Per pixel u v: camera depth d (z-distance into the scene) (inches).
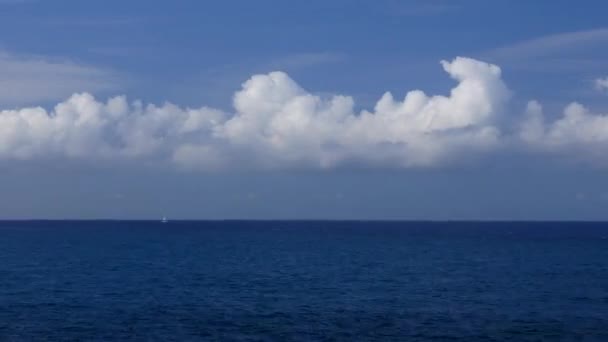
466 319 2066.9
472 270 3678.6
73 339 1753.2
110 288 2765.7
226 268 3759.8
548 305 2351.1
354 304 2359.7
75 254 4832.7
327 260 4399.6
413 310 2231.8
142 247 5890.8
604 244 6446.9
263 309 2237.9
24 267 3720.5
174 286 2856.8
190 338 1776.6
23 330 1856.5
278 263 4146.2
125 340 1747.0
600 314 2164.1
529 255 4884.4
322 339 1772.9
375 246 6190.9
